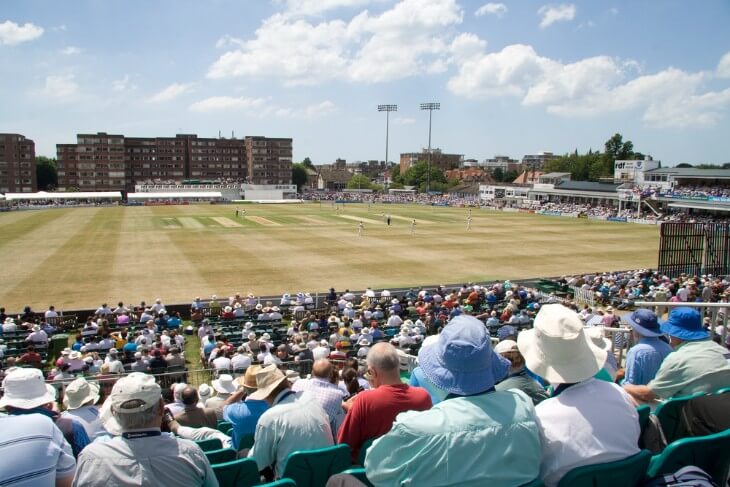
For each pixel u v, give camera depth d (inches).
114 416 163.3
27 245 2105.1
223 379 442.0
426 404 208.4
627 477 155.6
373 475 151.6
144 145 7667.3
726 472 171.6
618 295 1302.9
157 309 1088.2
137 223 3029.0
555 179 6476.4
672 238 1514.5
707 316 663.1
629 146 7588.6
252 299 1203.2
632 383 263.0
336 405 281.4
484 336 156.6
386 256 1931.6
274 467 221.3
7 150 6505.9
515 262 1867.6
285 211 4195.4
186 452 165.3
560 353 160.6
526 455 146.8
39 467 151.6
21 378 218.8
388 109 5620.1
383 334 917.8
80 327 1090.7
